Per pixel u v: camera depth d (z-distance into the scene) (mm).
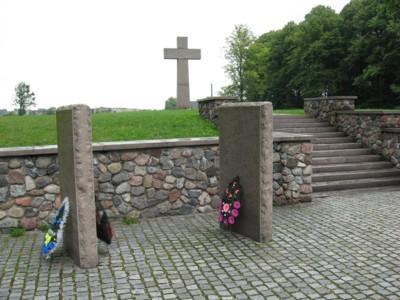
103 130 11500
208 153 8336
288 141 8773
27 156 7223
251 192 6332
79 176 5215
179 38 20969
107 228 5777
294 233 6660
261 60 40344
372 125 12117
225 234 6703
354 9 33938
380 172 11031
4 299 4461
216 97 11953
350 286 4656
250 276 4969
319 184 10250
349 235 6512
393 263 5320
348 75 32938
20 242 6520
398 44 27484
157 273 5105
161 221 7648
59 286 4766
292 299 4363
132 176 7859
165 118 13281
